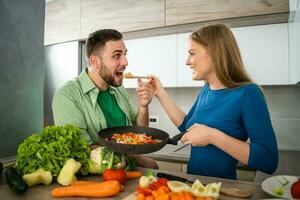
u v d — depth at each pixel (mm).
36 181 915
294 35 1782
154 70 2350
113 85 1392
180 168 1965
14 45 1372
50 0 2736
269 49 1939
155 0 2223
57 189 839
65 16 2658
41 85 1539
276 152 1017
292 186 854
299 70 1680
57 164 949
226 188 893
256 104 1055
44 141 988
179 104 2650
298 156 2027
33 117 1493
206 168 1167
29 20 1449
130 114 1585
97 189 834
